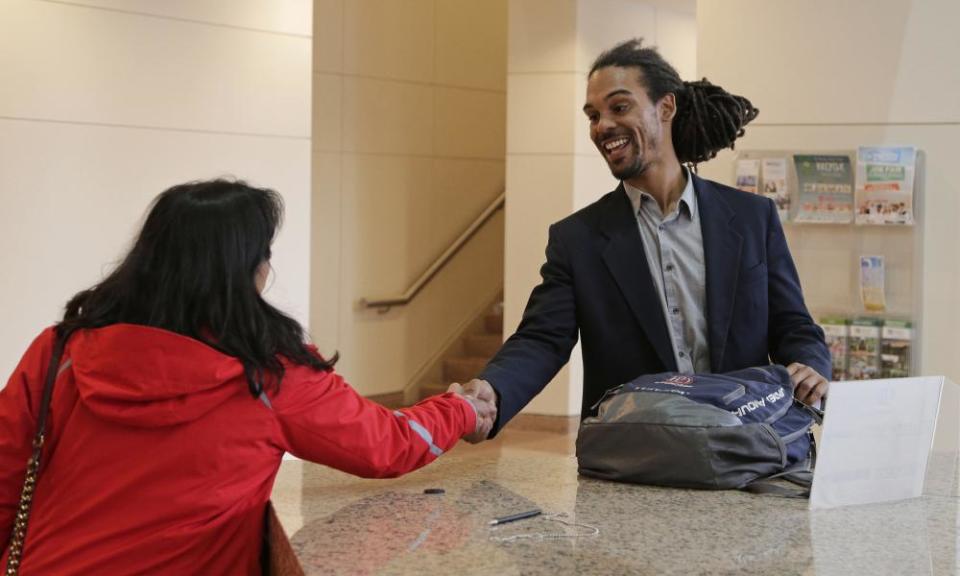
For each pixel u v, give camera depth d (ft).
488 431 6.98
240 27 18.13
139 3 17.24
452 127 29.91
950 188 14.51
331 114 27.14
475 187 30.55
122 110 17.17
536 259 25.58
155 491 5.37
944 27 14.44
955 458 6.33
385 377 28.55
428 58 29.27
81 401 5.52
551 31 25.23
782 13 15.17
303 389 5.61
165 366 5.28
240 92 18.17
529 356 7.42
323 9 26.86
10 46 16.34
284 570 5.29
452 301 30.17
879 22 14.73
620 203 7.80
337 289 27.40
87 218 16.97
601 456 6.72
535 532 5.36
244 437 5.46
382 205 28.32
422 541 5.19
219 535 5.50
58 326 5.78
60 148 16.74
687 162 7.98
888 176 14.57
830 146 15.01
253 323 5.48
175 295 5.41
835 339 14.89
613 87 7.42
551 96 25.30
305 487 6.52
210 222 5.48
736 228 7.65
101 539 5.33
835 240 14.97
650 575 4.58
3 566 5.65
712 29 15.55
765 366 7.02
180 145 17.69
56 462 5.55
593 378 7.79
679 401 6.51
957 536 5.31
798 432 6.75
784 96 15.19
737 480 6.35
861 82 14.84
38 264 16.63
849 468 5.99
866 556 4.90
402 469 6.01
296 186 18.75
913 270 14.65
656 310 7.54
